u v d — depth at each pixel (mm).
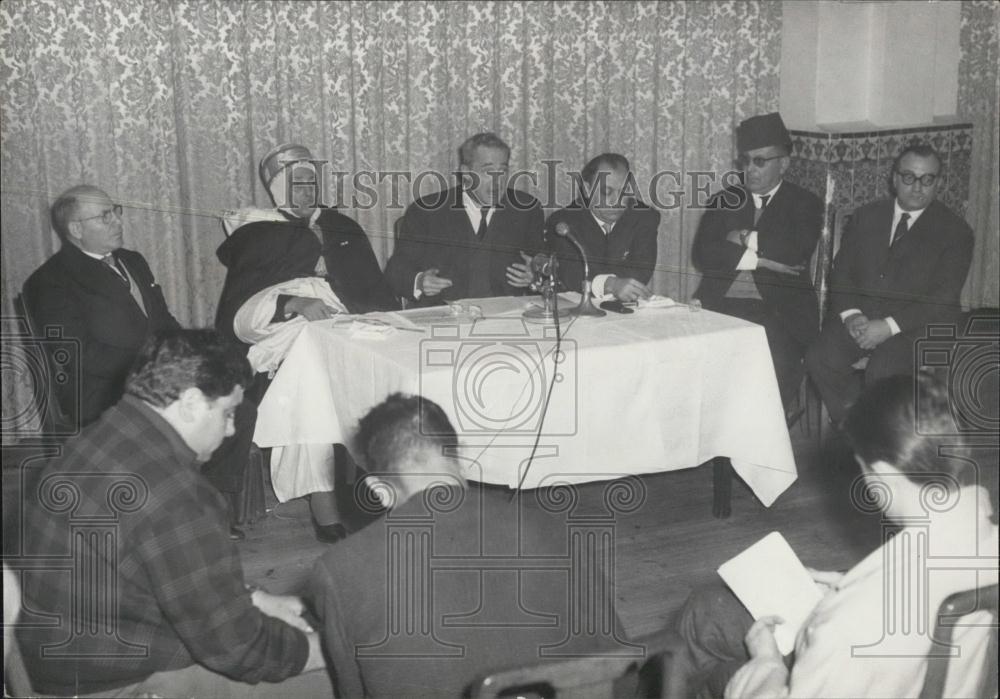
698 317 1709
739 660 1467
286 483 1627
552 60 3398
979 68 3541
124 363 1728
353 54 3131
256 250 2045
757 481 1673
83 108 2793
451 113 3309
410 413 1467
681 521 1678
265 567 1505
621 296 1846
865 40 3613
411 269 2154
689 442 1653
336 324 1735
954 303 2375
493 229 2242
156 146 2891
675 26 3475
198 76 2926
